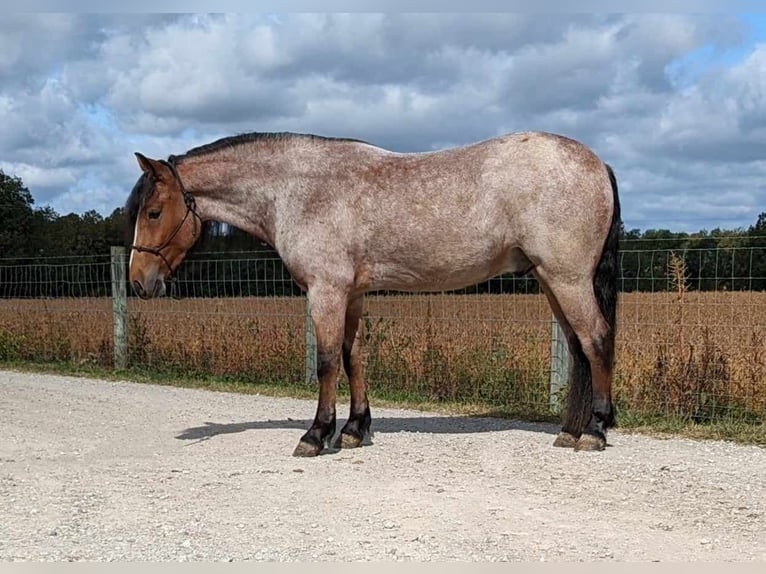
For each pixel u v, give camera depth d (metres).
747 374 8.27
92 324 14.27
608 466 6.39
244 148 7.31
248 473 6.30
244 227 7.46
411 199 6.86
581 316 6.73
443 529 4.85
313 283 6.98
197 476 6.22
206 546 4.57
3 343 15.01
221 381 11.85
